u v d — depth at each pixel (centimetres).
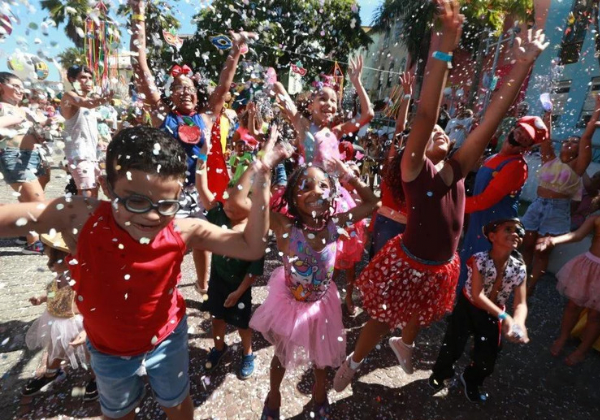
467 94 830
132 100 248
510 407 198
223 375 202
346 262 255
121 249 100
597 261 223
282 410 182
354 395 197
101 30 156
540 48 144
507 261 184
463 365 230
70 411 171
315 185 151
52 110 275
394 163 229
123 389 123
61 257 170
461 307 194
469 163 165
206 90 274
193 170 234
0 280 277
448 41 132
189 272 320
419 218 167
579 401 205
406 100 267
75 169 303
